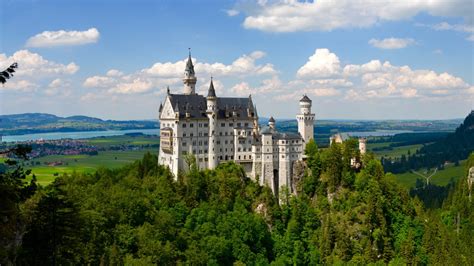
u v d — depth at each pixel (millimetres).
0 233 67375
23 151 67688
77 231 87375
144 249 178000
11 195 65188
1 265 69938
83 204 187875
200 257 191000
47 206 82875
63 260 86688
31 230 80312
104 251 166625
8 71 58625
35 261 78562
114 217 191750
